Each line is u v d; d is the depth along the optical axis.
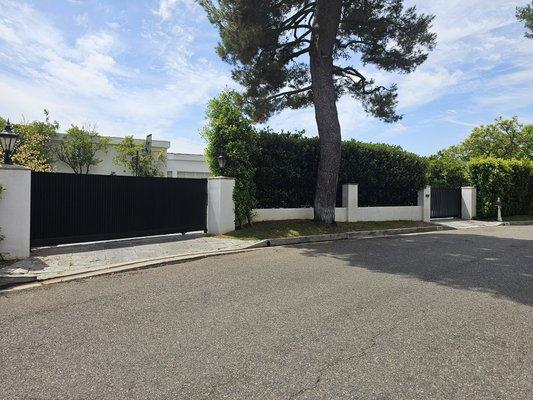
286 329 4.11
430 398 2.80
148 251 8.81
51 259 7.74
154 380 3.04
